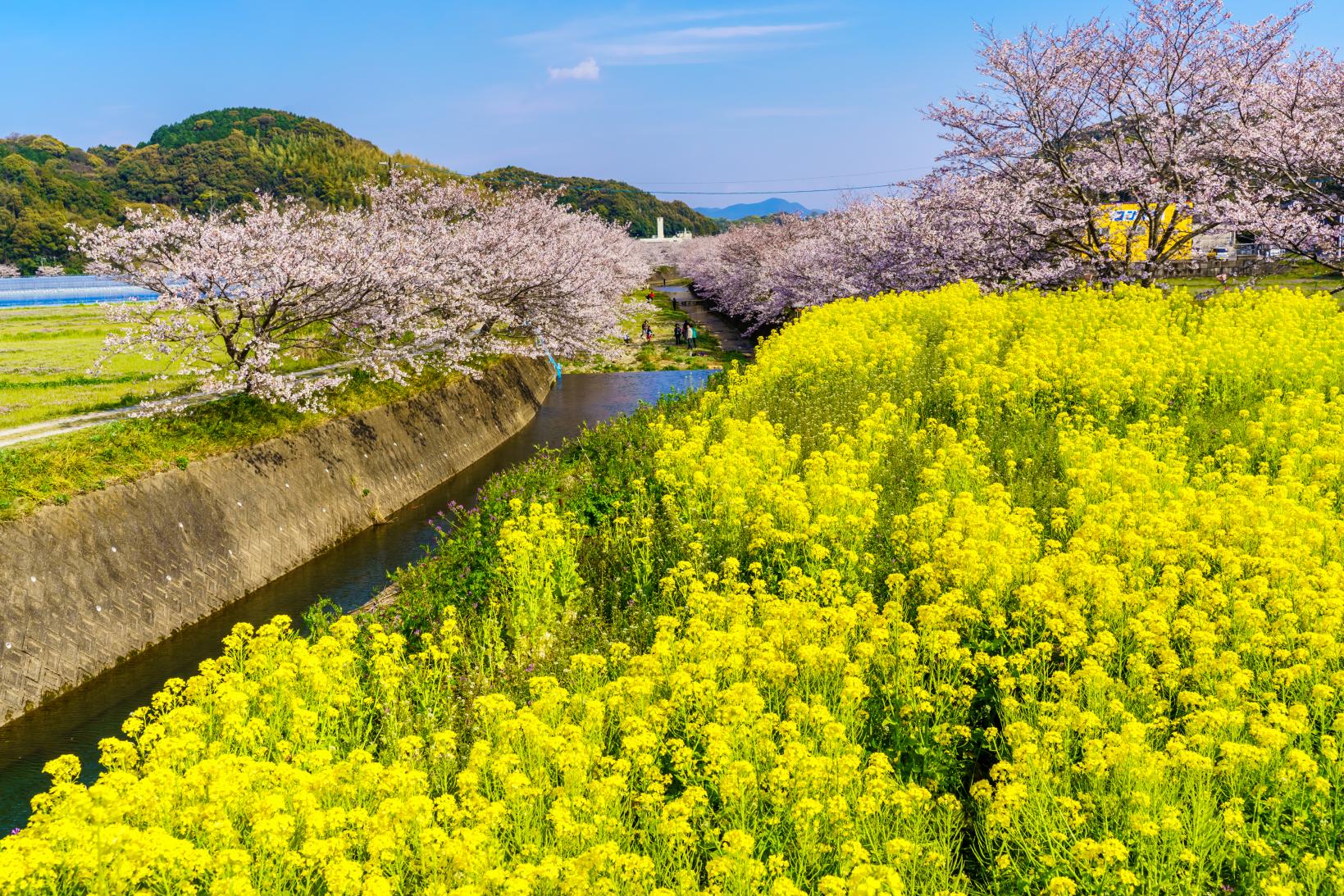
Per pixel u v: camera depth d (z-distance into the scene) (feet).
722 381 66.95
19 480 45.70
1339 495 33.01
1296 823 16.99
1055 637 24.36
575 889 15.58
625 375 132.87
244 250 66.44
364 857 18.30
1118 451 37.06
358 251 70.38
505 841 18.22
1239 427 41.24
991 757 21.47
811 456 38.34
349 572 56.59
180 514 51.62
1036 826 17.16
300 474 62.28
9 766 35.37
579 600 31.50
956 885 16.53
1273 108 72.13
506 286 97.19
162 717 22.79
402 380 76.74
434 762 21.58
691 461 38.22
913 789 17.57
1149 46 77.05
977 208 85.10
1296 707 19.06
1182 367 48.06
